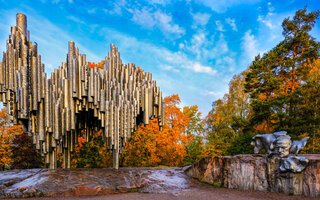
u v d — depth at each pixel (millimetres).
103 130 9266
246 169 7883
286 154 7238
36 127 8156
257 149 8484
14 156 17438
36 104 7809
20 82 7559
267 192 7121
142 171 10086
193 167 10156
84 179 8031
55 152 9555
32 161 17922
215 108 32312
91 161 15477
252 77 18578
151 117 10992
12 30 7820
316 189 6184
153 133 17000
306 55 18234
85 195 7074
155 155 17672
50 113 8227
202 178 9336
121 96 9617
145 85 10602
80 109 8883
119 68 10328
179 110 20984
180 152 19578
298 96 16250
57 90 8695
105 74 9305
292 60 17766
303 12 19656
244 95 25266
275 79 16656
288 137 7406
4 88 7652
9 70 7547
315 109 14211
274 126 16594
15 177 8078
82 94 8617
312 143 14453
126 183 8117
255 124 17734
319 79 17047
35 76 7828
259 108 16531
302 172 6535
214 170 8922
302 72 18938
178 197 6816
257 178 7574
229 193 7246
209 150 22609
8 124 20109
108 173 9164
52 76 8773
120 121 9453
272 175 7238
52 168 9414
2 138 19281
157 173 9984
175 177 9680
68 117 8586
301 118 14797
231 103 25781
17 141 17453
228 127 25656
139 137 16453
